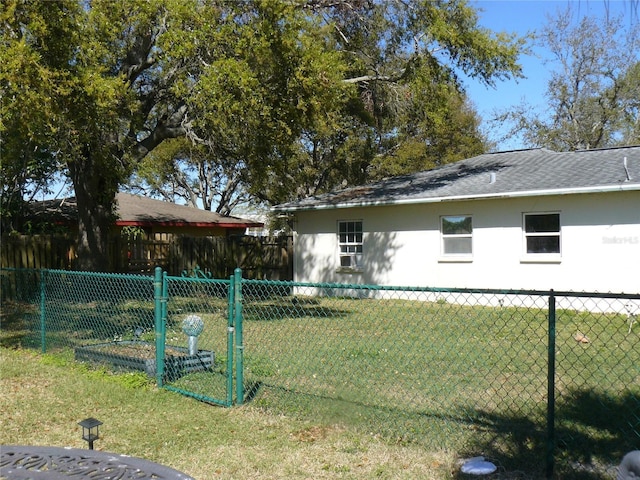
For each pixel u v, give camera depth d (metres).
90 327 10.23
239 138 13.59
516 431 5.43
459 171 19.11
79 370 7.73
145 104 15.12
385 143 30.55
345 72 16.56
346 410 5.99
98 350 8.12
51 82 10.10
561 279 14.44
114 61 13.00
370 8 16.14
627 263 13.52
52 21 10.41
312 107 12.58
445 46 15.43
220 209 36.72
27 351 8.87
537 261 14.80
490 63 15.62
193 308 13.66
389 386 6.87
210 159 16.22
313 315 13.03
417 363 8.03
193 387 6.91
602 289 13.84
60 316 9.84
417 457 4.95
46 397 6.66
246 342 9.50
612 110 31.11
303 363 7.98
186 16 11.93
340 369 7.68
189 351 7.59
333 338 9.94
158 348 6.97
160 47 12.69
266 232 49.16
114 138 13.22
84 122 11.35
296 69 12.24
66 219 22.31
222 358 8.17
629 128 31.69
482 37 15.18
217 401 6.34
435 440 5.28
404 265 17.12
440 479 4.54
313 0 15.49
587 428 5.49
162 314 7.00
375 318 12.41
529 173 16.22
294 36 12.18
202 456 5.02
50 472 3.21
